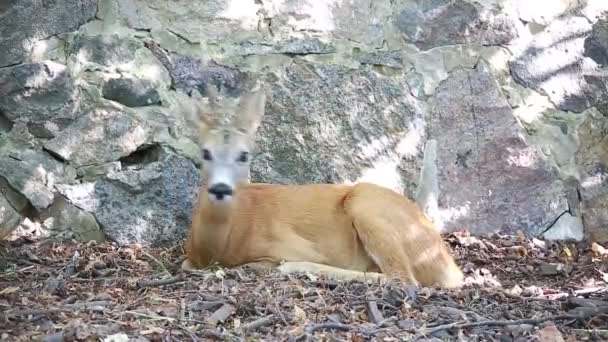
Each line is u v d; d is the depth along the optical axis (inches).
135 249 244.1
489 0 260.7
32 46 244.5
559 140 262.4
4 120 245.3
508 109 260.5
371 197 237.3
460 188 258.7
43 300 213.6
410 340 205.6
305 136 253.3
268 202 239.3
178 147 249.1
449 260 237.8
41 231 244.7
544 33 262.4
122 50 248.1
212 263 235.0
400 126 256.4
